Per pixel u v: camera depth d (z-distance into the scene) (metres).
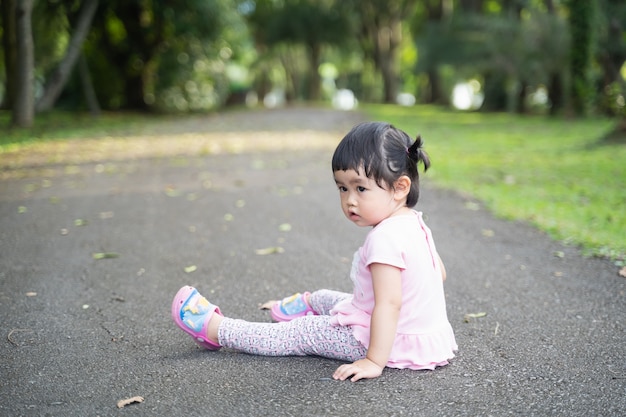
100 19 18.39
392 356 2.60
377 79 39.41
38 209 6.11
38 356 2.84
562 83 19.08
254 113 20.52
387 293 2.48
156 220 5.65
